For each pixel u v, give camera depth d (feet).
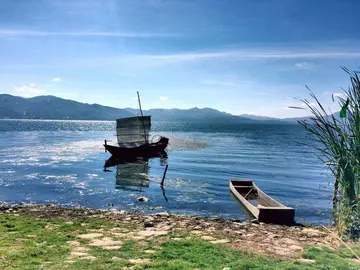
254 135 355.36
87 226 38.14
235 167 115.03
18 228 35.40
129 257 25.55
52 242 29.89
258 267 23.27
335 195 32.14
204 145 211.82
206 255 26.23
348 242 29.48
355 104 27.76
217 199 65.62
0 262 23.07
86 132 412.57
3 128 451.53
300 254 27.35
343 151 28.96
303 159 139.13
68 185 80.12
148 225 39.06
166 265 23.36
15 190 73.36
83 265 23.12
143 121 174.19
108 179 89.76
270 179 91.76
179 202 63.16
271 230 39.29
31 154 147.54
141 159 140.15
